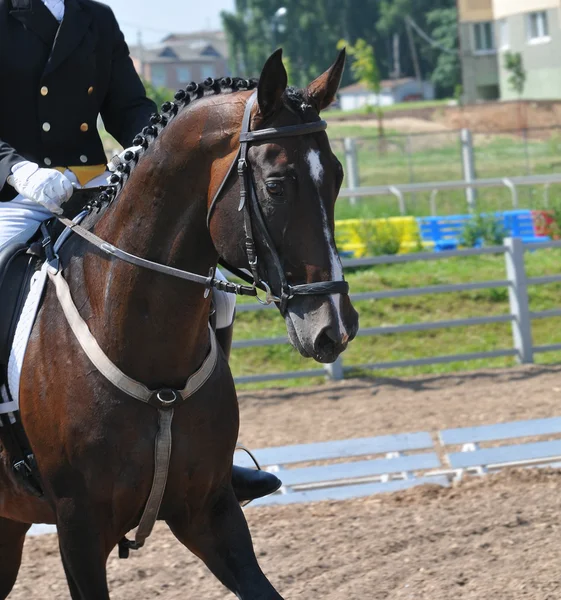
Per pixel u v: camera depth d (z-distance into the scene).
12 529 7.20
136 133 7.04
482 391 17.70
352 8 168.00
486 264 26.36
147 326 5.65
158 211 5.59
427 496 11.54
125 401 5.66
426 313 22.72
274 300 4.98
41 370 5.93
